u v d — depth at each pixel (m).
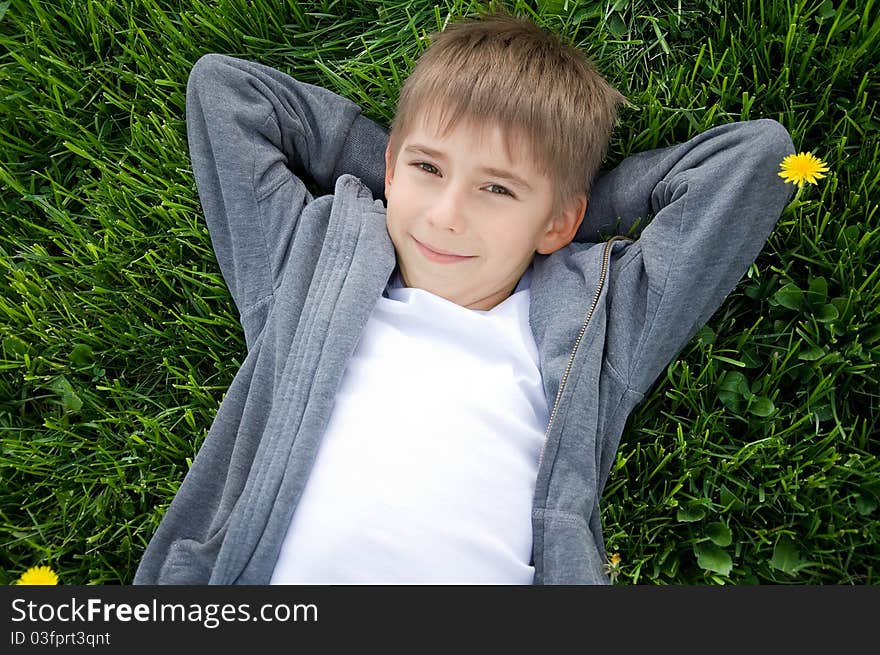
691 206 1.58
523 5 1.80
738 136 1.60
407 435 1.42
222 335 1.80
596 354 1.54
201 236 1.78
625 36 1.81
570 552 1.41
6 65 1.91
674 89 1.77
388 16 1.88
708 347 1.70
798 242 1.72
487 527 1.40
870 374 1.67
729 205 1.55
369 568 1.35
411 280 1.61
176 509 1.53
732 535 1.62
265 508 1.41
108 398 1.76
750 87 1.79
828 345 1.67
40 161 1.91
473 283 1.58
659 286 1.56
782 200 1.59
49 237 1.85
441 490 1.38
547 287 1.62
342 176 1.73
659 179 1.68
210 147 1.70
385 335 1.54
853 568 1.61
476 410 1.46
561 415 1.48
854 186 1.74
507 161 1.50
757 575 1.62
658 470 1.64
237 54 1.90
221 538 1.47
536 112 1.51
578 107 1.57
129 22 1.88
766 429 1.65
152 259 1.81
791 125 1.74
